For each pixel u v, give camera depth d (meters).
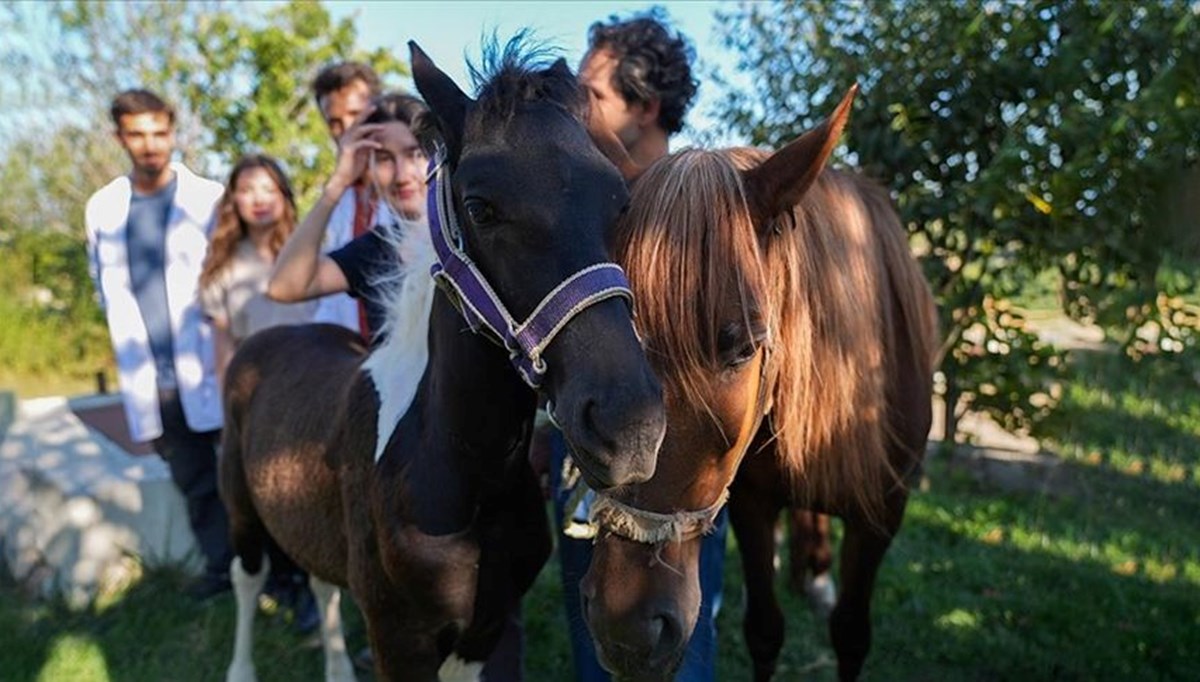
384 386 2.27
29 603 4.20
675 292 1.73
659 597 1.80
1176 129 4.56
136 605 4.09
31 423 5.35
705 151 1.94
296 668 3.62
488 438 1.99
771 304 1.94
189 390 4.18
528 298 1.60
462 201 1.72
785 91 5.72
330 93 3.85
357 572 2.21
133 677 3.54
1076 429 5.58
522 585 2.27
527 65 1.74
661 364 1.74
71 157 11.14
